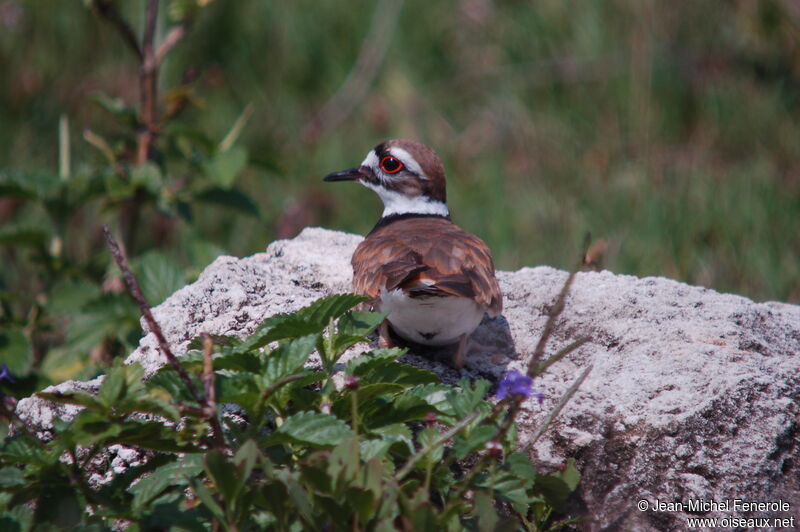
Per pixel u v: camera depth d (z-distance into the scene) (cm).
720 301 909
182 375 591
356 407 623
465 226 1540
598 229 1484
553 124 1684
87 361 1019
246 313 830
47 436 717
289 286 902
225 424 660
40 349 1139
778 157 1616
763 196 1516
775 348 860
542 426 654
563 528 712
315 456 598
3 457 617
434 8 1886
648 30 1733
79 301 1070
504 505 711
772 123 1655
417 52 1838
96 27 1714
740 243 1444
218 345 688
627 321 859
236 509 581
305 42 1811
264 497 573
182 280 1044
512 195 1576
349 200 1612
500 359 821
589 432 727
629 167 1580
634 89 1672
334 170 1655
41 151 1642
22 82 1691
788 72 1758
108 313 1027
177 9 1148
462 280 758
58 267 1120
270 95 1777
